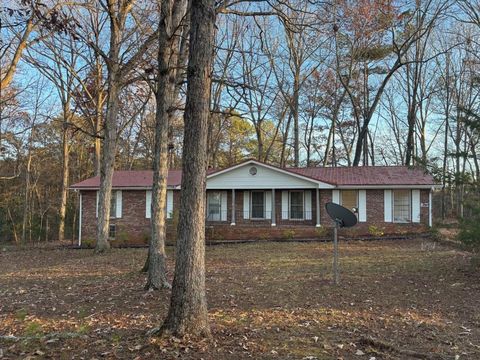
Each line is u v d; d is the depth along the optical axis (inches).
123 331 245.0
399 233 860.6
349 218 391.2
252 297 337.7
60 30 316.5
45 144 1446.9
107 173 740.0
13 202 1387.8
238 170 949.8
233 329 242.5
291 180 930.1
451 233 764.0
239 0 411.2
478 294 344.8
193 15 221.0
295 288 372.8
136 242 906.1
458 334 240.5
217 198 991.0
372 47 1232.8
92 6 641.0
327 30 547.8
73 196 1453.0
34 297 362.3
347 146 1624.0
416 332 243.4
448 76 1357.0
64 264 606.2
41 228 1253.7
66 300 344.8
